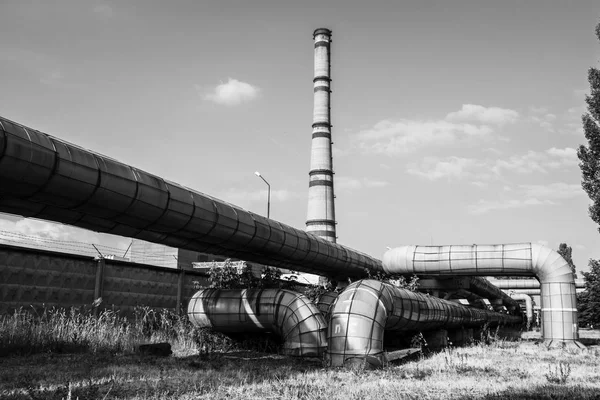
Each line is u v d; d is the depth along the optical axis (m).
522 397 9.74
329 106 53.97
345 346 14.30
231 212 16.94
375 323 14.60
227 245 17.56
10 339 14.00
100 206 12.43
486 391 10.39
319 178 51.72
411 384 11.13
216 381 10.87
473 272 25.11
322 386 10.63
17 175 10.38
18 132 10.29
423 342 22.09
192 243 16.41
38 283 16.44
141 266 20.30
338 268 26.14
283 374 12.30
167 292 21.47
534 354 19.19
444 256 25.27
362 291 15.25
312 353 15.79
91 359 13.30
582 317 64.25
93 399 8.66
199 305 18.41
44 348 14.36
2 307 15.32
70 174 11.29
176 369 12.34
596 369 14.77
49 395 8.74
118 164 12.80
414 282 25.30
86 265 18.11
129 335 17.08
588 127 27.14
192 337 18.42
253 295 17.48
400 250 26.48
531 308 66.06
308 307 16.47
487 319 32.22
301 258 22.27
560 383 11.80
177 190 14.55
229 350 18.02
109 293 18.86
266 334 18.81
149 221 13.95
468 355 18.50
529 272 24.17
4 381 9.97
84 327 16.03
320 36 54.75
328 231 50.81
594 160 26.77
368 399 9.33
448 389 10.55
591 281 42.75
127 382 10.31
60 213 12.48
